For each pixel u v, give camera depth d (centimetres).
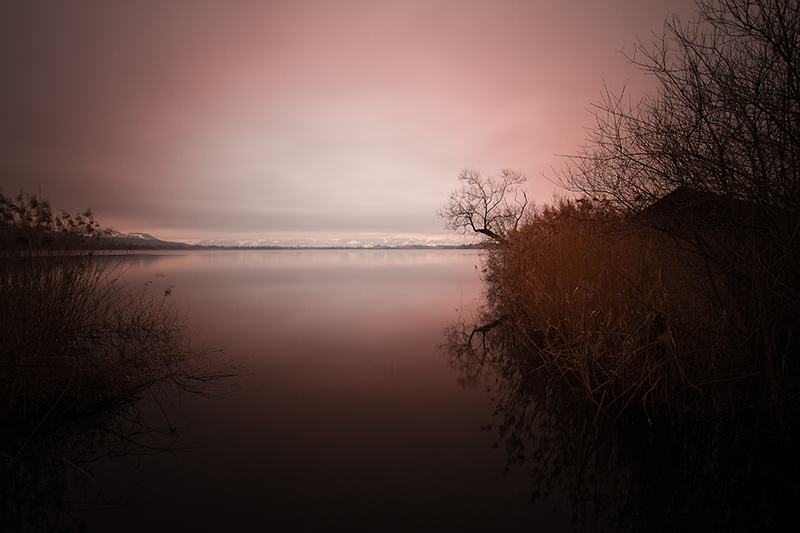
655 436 269
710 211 267
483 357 475
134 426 290
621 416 300
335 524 188
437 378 400
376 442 269
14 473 229
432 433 282
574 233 543
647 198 309
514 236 786
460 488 218
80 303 394
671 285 321
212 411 317
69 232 399
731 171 246
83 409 317
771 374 243
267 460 246
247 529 184
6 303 326
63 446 260
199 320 716
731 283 271
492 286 1252
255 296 1062
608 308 366
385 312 809
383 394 356
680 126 278
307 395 353
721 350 274
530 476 230
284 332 617
